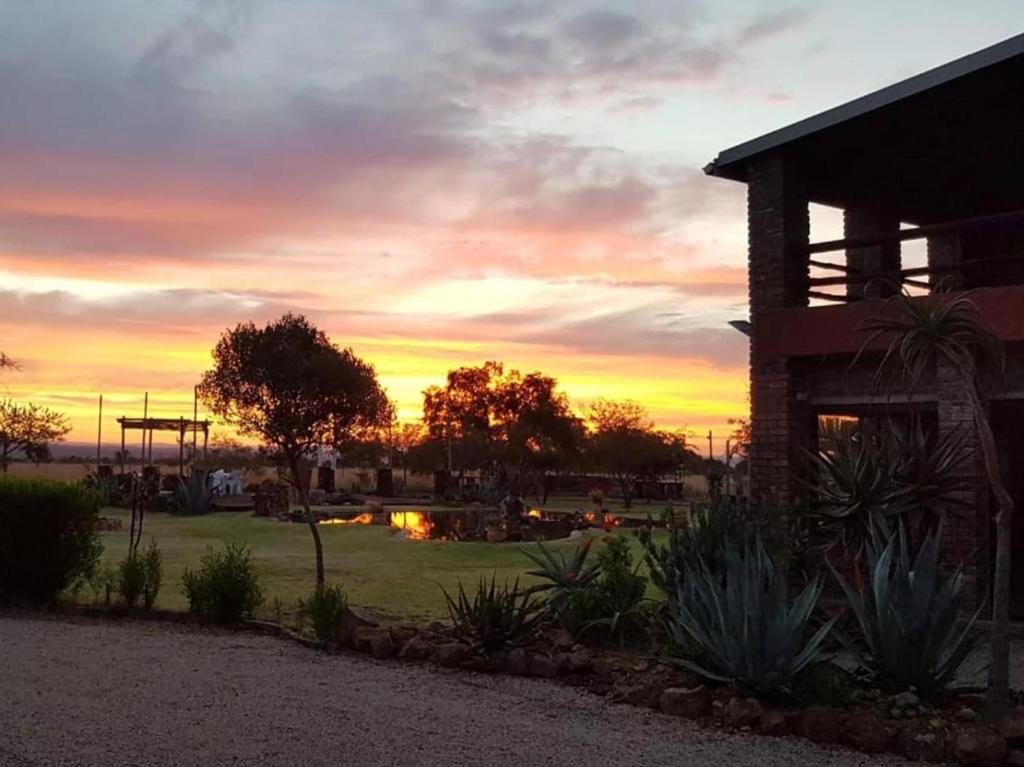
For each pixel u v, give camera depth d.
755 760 5.32
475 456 48.03
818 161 12.01
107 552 17.14
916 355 5.84
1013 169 13.09
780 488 10.67
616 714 6.30
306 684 7.07
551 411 53.44
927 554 6.33
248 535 21.38
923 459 9.39
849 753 5.48
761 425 10.95
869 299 10.73
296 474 12.61
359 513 30.45
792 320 10.62
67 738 5.54
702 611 6.82
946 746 5.35
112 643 8.67
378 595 12.16
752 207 11.21
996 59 8.81
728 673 6.36
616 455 43.44
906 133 11.37
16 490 10.77
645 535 9.58
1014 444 13.70
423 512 32.06
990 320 9.04
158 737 5.58
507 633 7.91
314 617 8.69
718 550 8.84
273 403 12.63
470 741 5.60
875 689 6.23
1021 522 13.59
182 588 12.48
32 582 10.88
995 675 5.66
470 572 14.71
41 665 7.62
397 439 53.16
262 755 5.26
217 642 8.82
